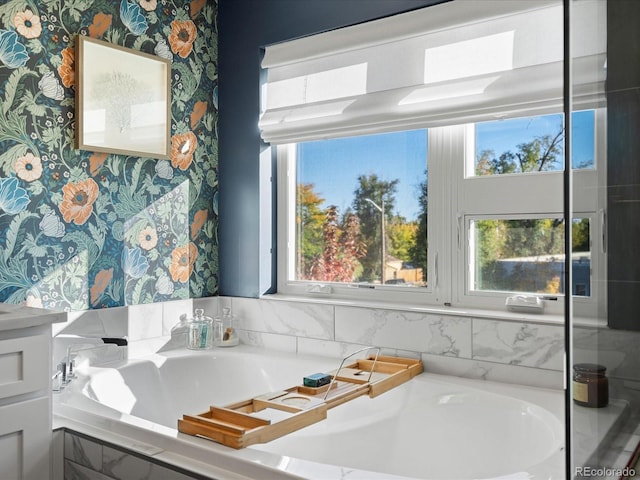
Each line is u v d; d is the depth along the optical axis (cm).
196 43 300
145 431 169
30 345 173
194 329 285
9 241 223
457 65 234
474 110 228
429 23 239
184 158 294
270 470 142
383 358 246
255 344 295
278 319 286
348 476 138
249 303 298
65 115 242
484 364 226
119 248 263
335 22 268
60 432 183
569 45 95
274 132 288
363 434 197
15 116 225
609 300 102
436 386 219
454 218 247
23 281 228
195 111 300
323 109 271
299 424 174
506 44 223
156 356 268
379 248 272
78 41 242
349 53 266
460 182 246
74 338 240
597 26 100
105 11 257
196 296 301
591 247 99
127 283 267
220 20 310
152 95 274
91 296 252
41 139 233
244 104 302
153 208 279
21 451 172
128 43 267
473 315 228
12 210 224
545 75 212
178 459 157
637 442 109
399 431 211
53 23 237
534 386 215
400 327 247
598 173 100
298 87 283
